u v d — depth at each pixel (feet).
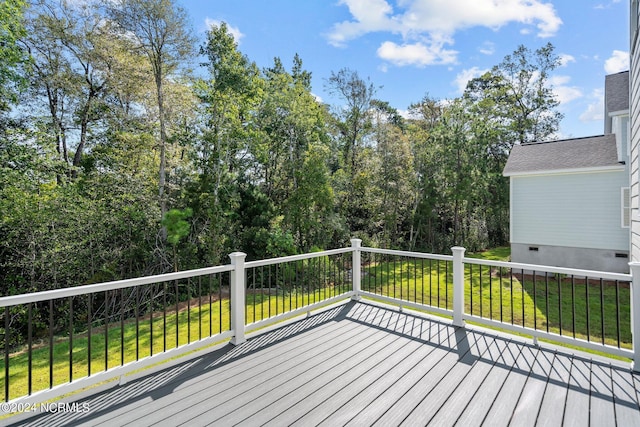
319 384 8.12
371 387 7.96
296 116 37.76
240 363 9.30
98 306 25.58
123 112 31.60
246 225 34.88
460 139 40.47
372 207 42.04
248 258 32.35
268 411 7.02
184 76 32.45
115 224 26.76
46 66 31.42
